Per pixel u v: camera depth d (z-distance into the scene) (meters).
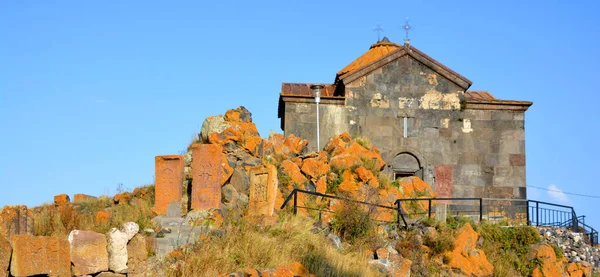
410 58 29.41
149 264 12.94
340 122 28.94
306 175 24.50
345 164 24.72
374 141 28.94
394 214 23.61
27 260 10.16
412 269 19.77
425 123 29.14
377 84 29.23
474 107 29.28
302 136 28.64
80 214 18.22
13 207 13.58
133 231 11.68
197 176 20.41
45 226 15.57
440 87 29.36
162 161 20.69
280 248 16.05
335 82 31.94
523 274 22.61
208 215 19.44
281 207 20.11
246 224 16.84
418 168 28.91
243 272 13.83
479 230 23.27
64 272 10.59
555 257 23.08
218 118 25.39
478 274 21.30
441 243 21.03
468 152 29.05
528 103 29.23
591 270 23.80
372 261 18.33
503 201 28.59
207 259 13.81
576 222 26.19
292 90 30.61
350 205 20.55
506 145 29.16
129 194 24.03
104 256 11.21
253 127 25.61
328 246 17.62
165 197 20.44
